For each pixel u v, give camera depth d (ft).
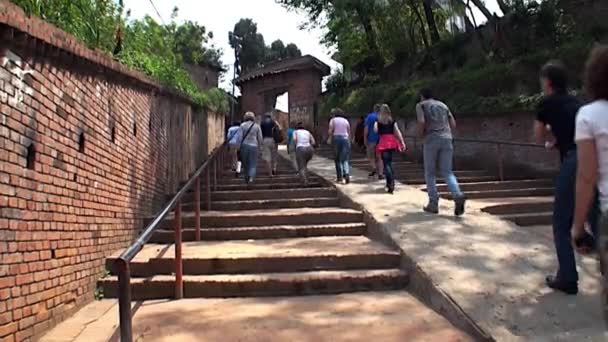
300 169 37.14
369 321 14.89
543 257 18.25
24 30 13.16
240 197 32.83
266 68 95.20
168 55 42.39
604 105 9.58
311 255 19.83
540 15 47.91
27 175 13.92
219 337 13.94
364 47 76.43
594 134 9.51
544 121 15.03
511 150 43.09
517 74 44.70
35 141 14.43
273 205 30.99
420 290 17.21
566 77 15.23
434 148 24.70
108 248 20.81
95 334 14.58
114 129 22.21
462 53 57.16
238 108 99.19
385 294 17.81
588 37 42.19
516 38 49.19
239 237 24.62
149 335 14.17
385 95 60.80
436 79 54.03
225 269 19.66
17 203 13.34
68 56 16.48
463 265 17.54
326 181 36.86
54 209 15.64
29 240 13.96
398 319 14.99
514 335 12.68
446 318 14.93
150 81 28.14
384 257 19.75
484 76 47.19
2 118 12.65
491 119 44.80
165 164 33.76
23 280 13.55
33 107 14.34
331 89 82.89
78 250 17.51
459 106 47.24
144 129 27.91
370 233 24.41
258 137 36.88
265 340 13.64
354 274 18.54
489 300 14.74
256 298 17.87
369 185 34.30
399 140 31.63
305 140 37.22
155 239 24.89
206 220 26.58
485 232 21.47
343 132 35.76
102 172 20.40
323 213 26.71
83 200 18.16
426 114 24.91
